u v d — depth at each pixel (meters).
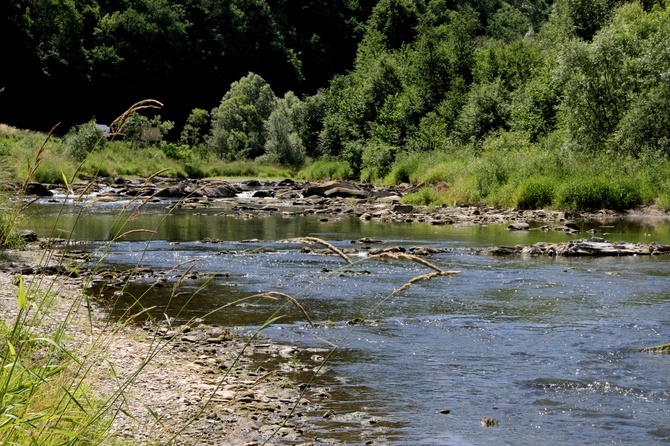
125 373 6.61
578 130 33.34
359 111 60.94
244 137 68.06
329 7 133.00
